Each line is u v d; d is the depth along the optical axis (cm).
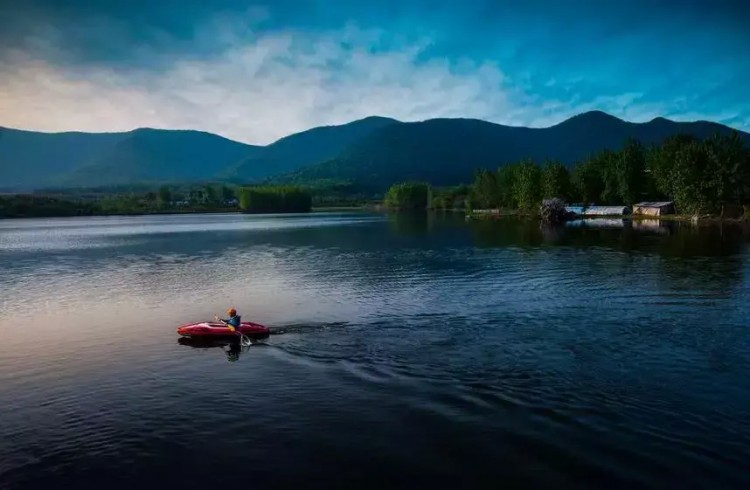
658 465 1711
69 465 1805
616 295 4212
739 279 4819
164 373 2684
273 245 9269
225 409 2217
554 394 2261
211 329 3294
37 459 1848
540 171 19050
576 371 2522
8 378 2659
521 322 3438
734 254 6619
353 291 4669
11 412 2239
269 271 6075
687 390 2277
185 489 1655
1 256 8050
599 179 19050
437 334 3212
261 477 1706
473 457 1784
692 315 3531
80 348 3164
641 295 4191
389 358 2789
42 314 4084
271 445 1905
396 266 6219
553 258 6644
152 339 3328
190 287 5144
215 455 1848
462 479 1664
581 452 1797
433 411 2130
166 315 3994
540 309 3784
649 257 6506
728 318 3438
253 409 2209
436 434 1942
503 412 2105
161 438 1980
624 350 2819
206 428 2050
